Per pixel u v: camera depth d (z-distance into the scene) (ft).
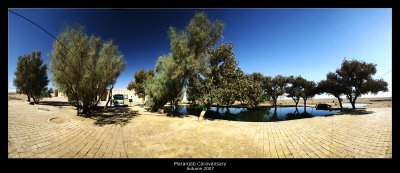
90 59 41.81
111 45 50.29
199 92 51.19
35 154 17.83
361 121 41.22
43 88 79.82
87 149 20.53
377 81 68.90
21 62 73.72
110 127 33.06
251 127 35.12
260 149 21.97
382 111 64.13
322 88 81.15
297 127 35.04
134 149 21.24
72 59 38.68
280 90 125.18
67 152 19.19
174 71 50.44
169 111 64.69
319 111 95.30
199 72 51.42
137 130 31.37
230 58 52.26
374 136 26.61
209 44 52.75
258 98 90.22
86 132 28.02
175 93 56.59
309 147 22.57
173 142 24.35
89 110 48.96
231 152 20.88
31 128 25.55
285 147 22.74
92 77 43.70
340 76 76.18
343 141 24.62
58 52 37.70
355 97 76.23
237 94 49.78
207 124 38.34
